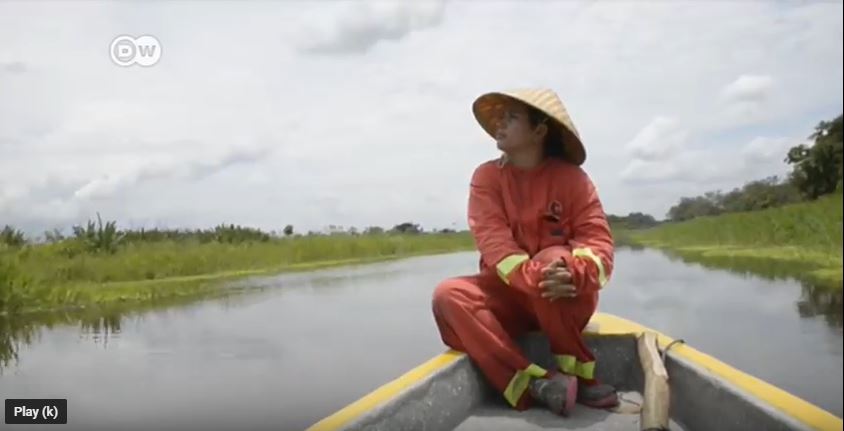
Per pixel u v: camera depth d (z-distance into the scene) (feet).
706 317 7.27
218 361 7.36
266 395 6.59
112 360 7.32
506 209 6.81
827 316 6.97
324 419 4.93
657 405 5.86
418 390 5.77
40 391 6.78
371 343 8.28
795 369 5.74
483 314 6.66
